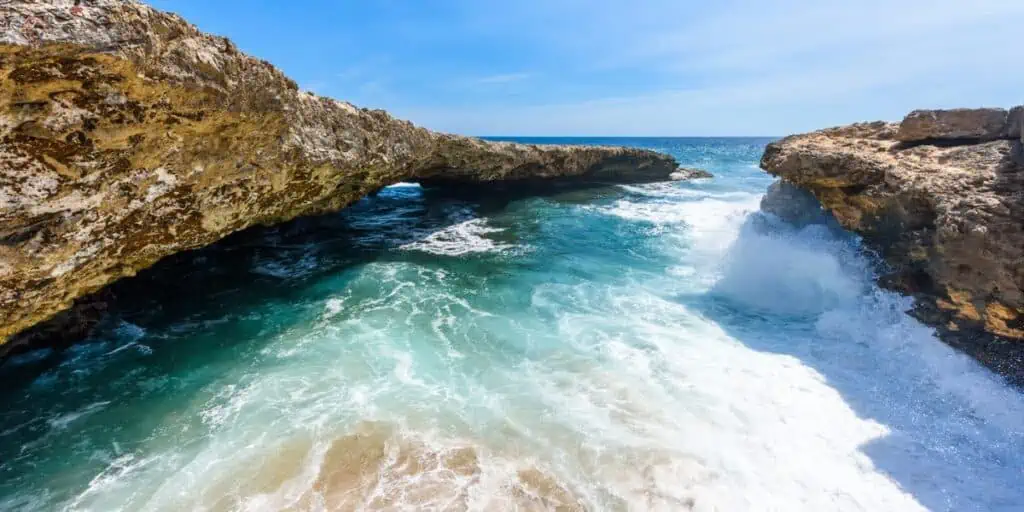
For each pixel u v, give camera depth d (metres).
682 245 13.45
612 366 6.48
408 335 7.58
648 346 7.06
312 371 6.48
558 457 4.72
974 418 5.15
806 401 5.55
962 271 5.95
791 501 4.12
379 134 11.28
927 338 6.34
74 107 4.58
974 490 4.18
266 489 4.32
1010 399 5.25
